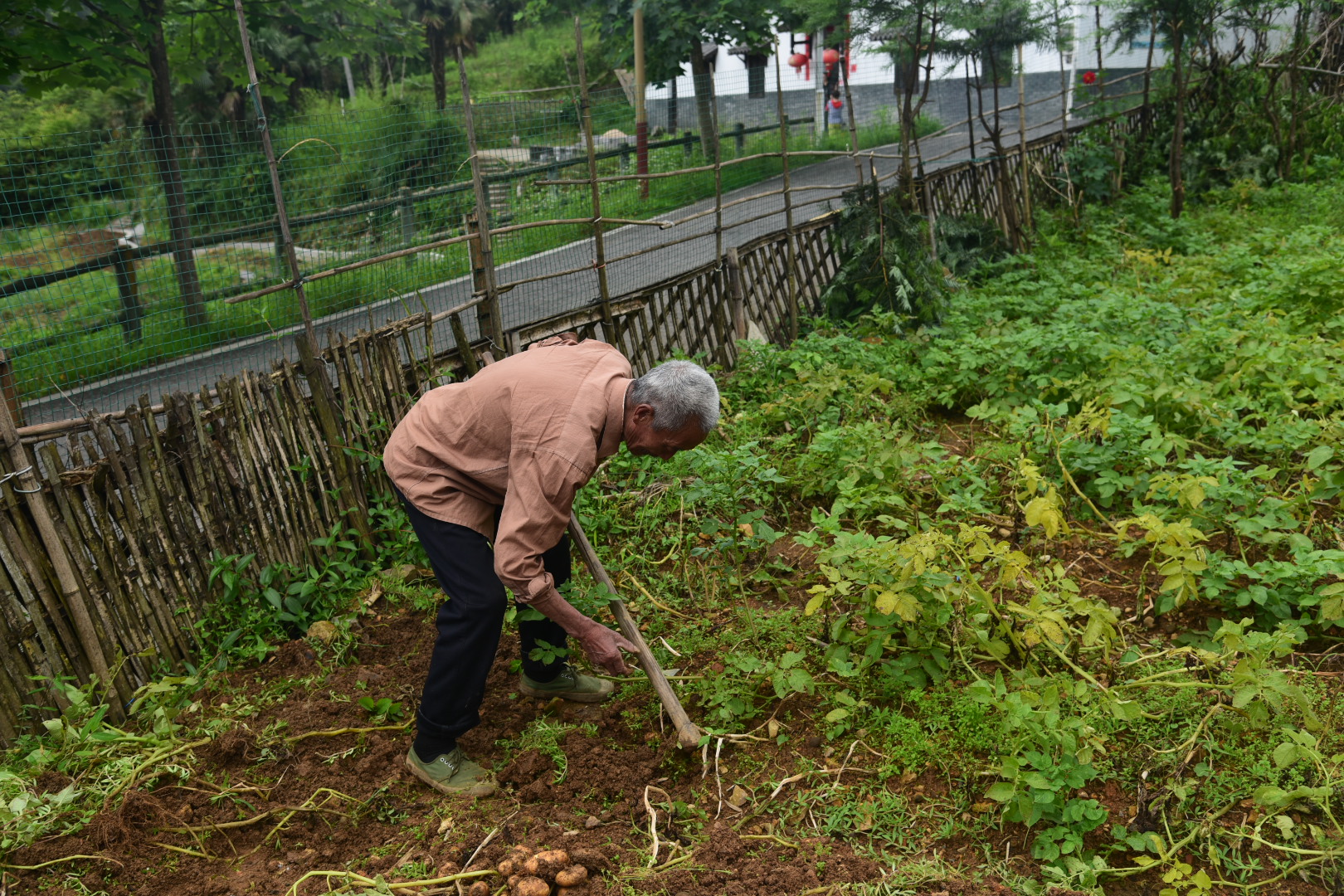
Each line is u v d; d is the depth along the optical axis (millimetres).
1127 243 10203
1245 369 5094
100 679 3355
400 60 26156
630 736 3213
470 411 2766
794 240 7594
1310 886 2438
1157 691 3076
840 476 4594
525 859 2604
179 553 3641
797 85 20422
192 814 2891
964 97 21500
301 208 5891
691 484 4594
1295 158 13133
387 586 4016
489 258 5000
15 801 2744
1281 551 3896
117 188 5363
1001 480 4797
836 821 2730
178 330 5438
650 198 10344
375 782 3045
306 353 4109
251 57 3996
